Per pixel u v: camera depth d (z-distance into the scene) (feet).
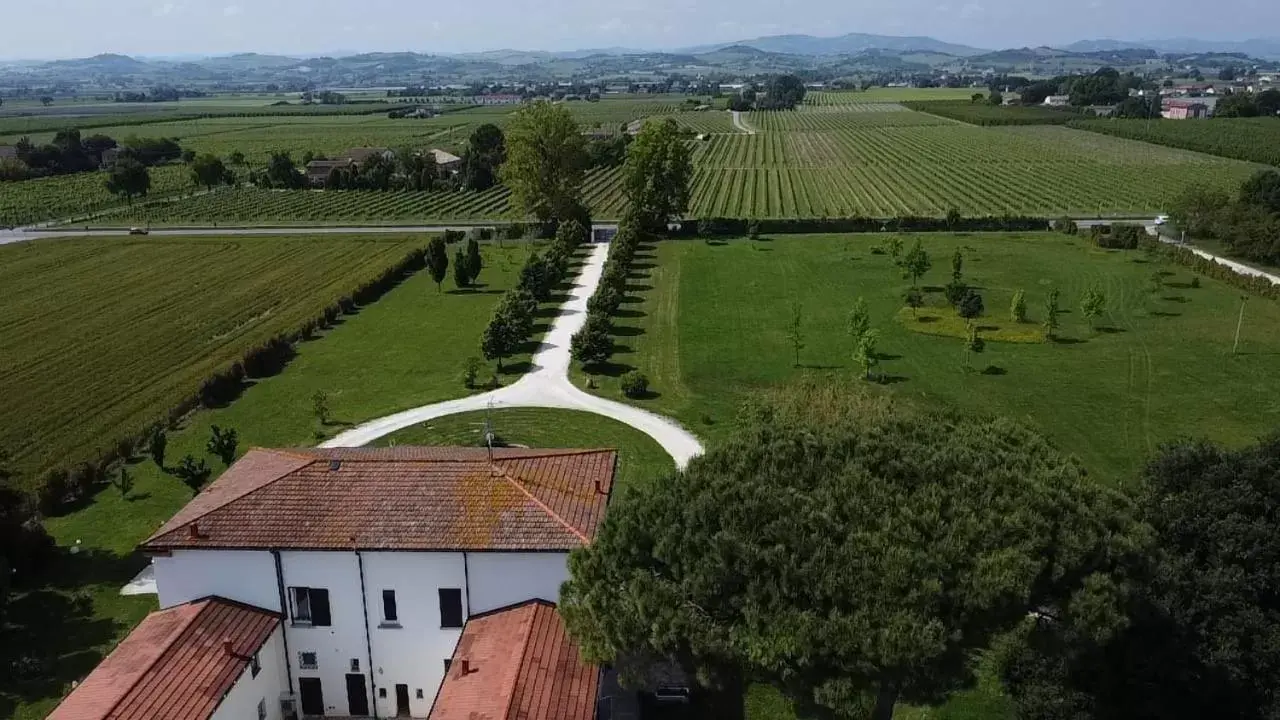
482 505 120.57
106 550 162.50
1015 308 282.36
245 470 135.54
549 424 212.84
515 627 114.32
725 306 313.94
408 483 124.57
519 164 431.84
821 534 90.63
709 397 229.25
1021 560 85.81
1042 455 109.40
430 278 367.66
